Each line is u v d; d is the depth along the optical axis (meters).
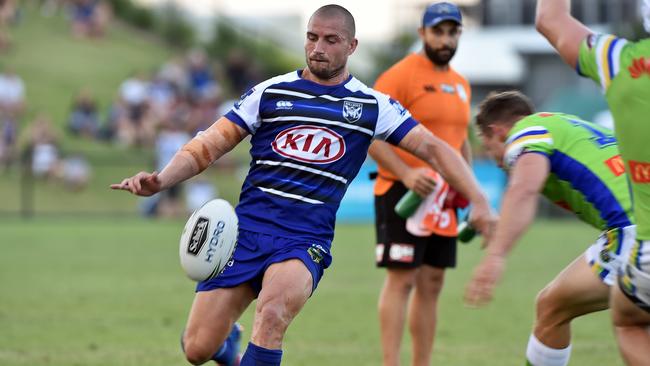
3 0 128.88
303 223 19.30
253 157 19.78
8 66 119.00
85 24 135.00
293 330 32.00
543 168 17.84
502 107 19.95
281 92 19.42
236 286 19.44
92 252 56.84
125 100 101.62
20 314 34.78
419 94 25.44
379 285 43.03
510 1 113.12
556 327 19.95
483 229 19.19
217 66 139.25
